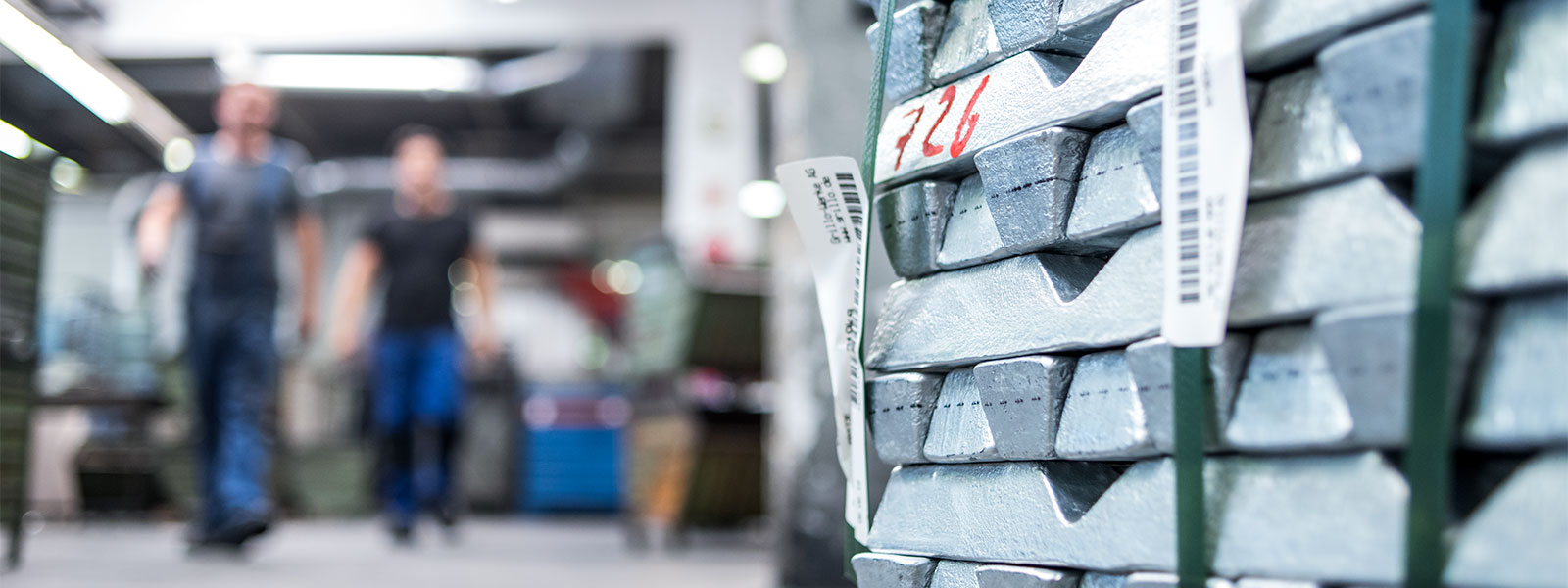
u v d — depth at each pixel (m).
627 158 13.58
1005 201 0.83
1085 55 0.84
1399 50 0.61
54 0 7.67
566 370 14.38
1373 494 0.60
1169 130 0.70
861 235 0.92
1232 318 0.67
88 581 3.06
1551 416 0.56
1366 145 0.62
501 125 12.70
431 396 5.04
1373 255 0.61
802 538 2.89
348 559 4.15
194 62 10.30
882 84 0.91
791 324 2.95
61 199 11.57
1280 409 0.65
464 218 5.15
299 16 8.58
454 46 9.36
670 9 8.68
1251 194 0.67
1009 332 0.82
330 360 8.45
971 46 0.89
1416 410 0.58
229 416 4.08
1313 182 0.65
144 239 4.11
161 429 6.79
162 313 6.48
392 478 5.13
